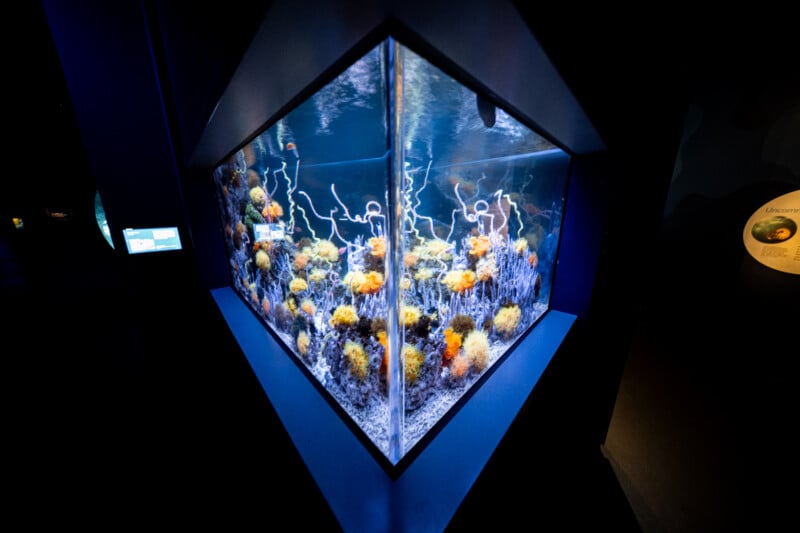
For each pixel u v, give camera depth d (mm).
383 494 986
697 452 2146
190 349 3578
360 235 1296
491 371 1711
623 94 1648
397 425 1093
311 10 612
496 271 1891
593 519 1751
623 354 2141
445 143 1528
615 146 1878
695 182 2373
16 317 4496
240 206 2869
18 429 2383
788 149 2041
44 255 8086
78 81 2703
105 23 2682
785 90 1980
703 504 1849
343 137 1269
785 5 1880
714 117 2240
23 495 1851
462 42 772
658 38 1588
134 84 2912
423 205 1443
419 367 1293
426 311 1344
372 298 1212
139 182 3146
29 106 4734
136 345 3666
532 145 1773
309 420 1327
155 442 2225
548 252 2412
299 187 1797
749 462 2068
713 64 2174
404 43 751
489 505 1172
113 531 1652
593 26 1115
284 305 2260
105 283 5871
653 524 1749
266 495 1711
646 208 1930
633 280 2061
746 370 2340
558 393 2057
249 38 739
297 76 995
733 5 1981
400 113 811
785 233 2115
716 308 2408
